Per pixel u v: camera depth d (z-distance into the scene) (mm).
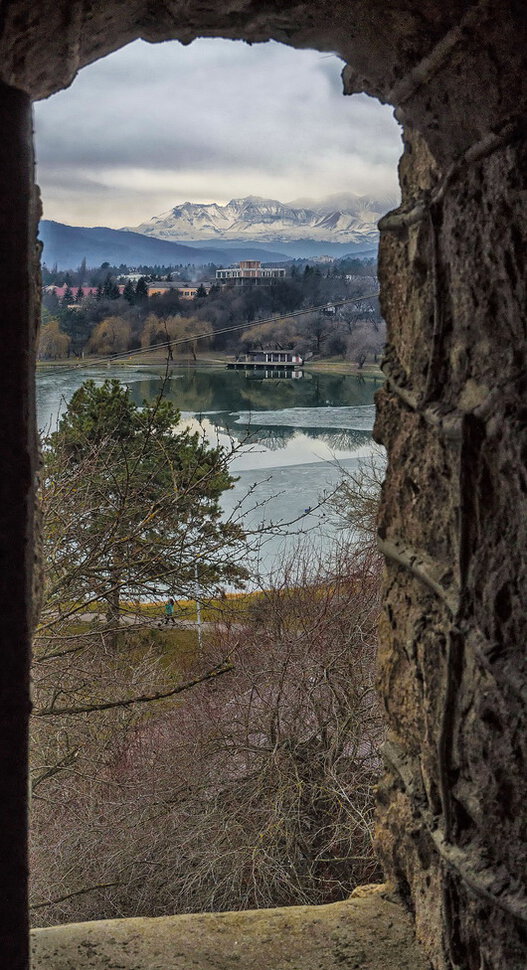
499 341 1725
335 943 2133
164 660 7207
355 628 6949
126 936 2168
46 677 5410
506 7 1421
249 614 6809
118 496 5648
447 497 1945
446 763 1901
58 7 1323
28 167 1339
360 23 1646
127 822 6141
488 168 1683
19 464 1357
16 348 1345
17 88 1323
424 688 2041
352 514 8758
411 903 2215
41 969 2025
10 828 1379
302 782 6191
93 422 6234
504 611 1713
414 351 2088
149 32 1681
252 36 1786
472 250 1769
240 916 2248
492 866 1782
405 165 2125
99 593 5500
